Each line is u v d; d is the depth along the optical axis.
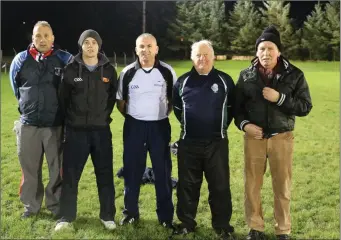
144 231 4.28
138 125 4.27
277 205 4.07
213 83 3.99
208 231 4.30
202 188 5.65
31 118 4.40
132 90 4.23
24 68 4.36
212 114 3.98
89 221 4.54
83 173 6.36
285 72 3.84
